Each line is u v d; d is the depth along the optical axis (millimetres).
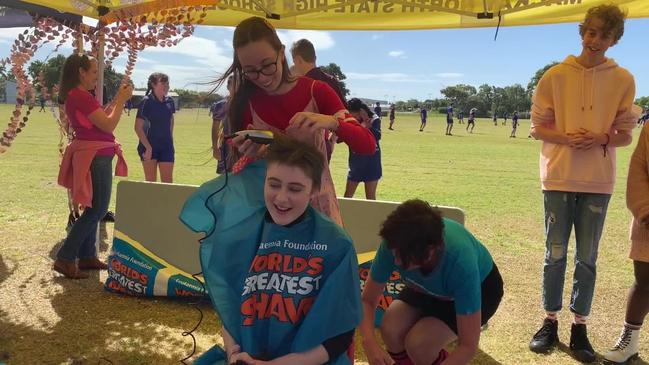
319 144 2352
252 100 2428
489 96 116438
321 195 2342
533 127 3479
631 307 3281
